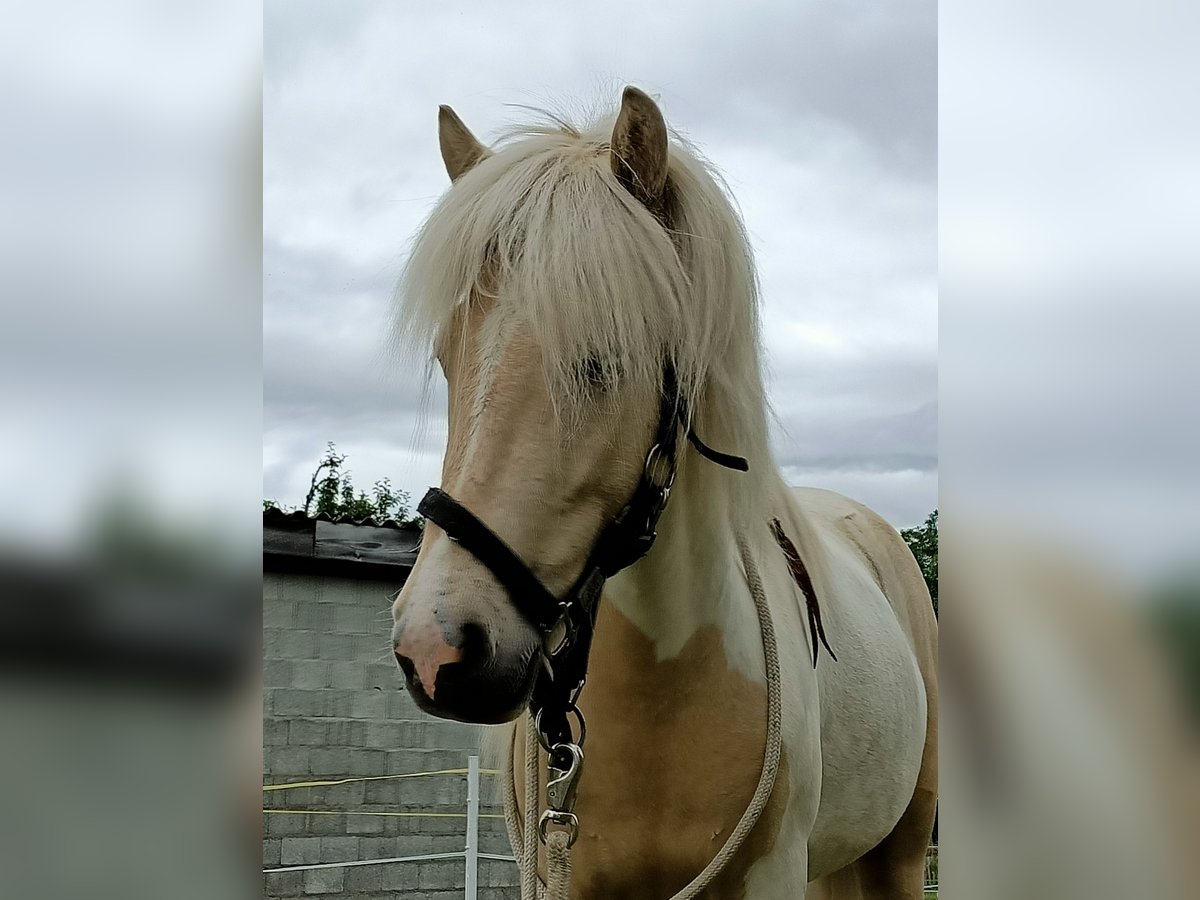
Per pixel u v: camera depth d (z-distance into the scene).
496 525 1.38
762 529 1.92
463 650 1.33
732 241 1.67
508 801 1.94
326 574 6.39
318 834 6.18
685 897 1.73
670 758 1.76
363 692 6.40
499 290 1.46
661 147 1.56
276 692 6.24
